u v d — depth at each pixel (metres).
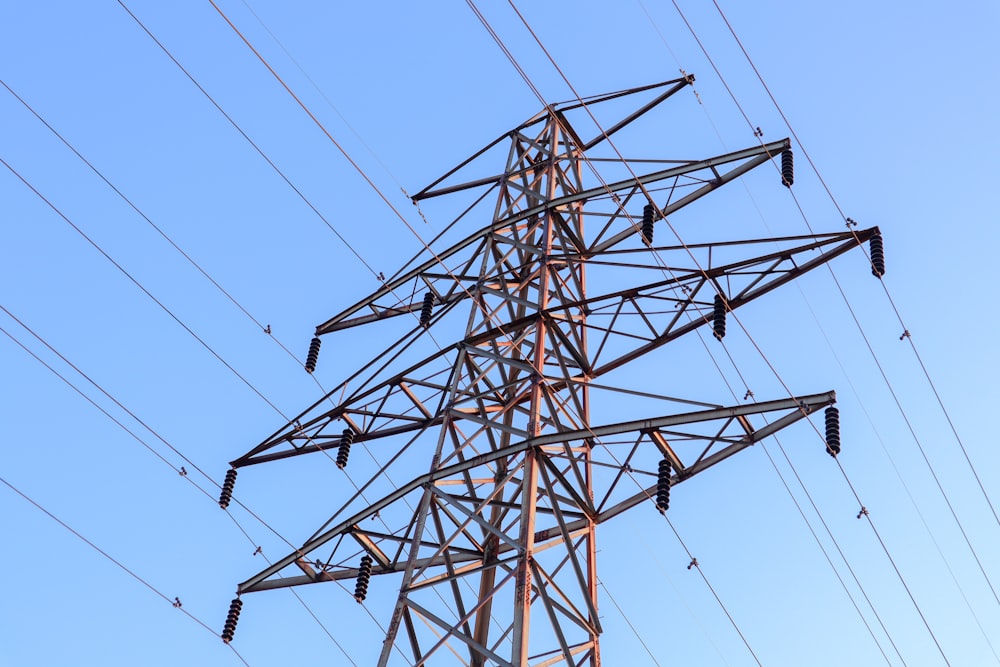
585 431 22.44
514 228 29.73
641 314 26.31
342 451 27.31
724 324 24.59
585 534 23.30
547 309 25.75
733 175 28.95
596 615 20.72
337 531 24.59
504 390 27.59
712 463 23.28
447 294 30.59
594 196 28.09
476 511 22.19
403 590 21.22
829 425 22.25
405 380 27.14
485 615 22.89
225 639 25.69
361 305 31.19
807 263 25.08
